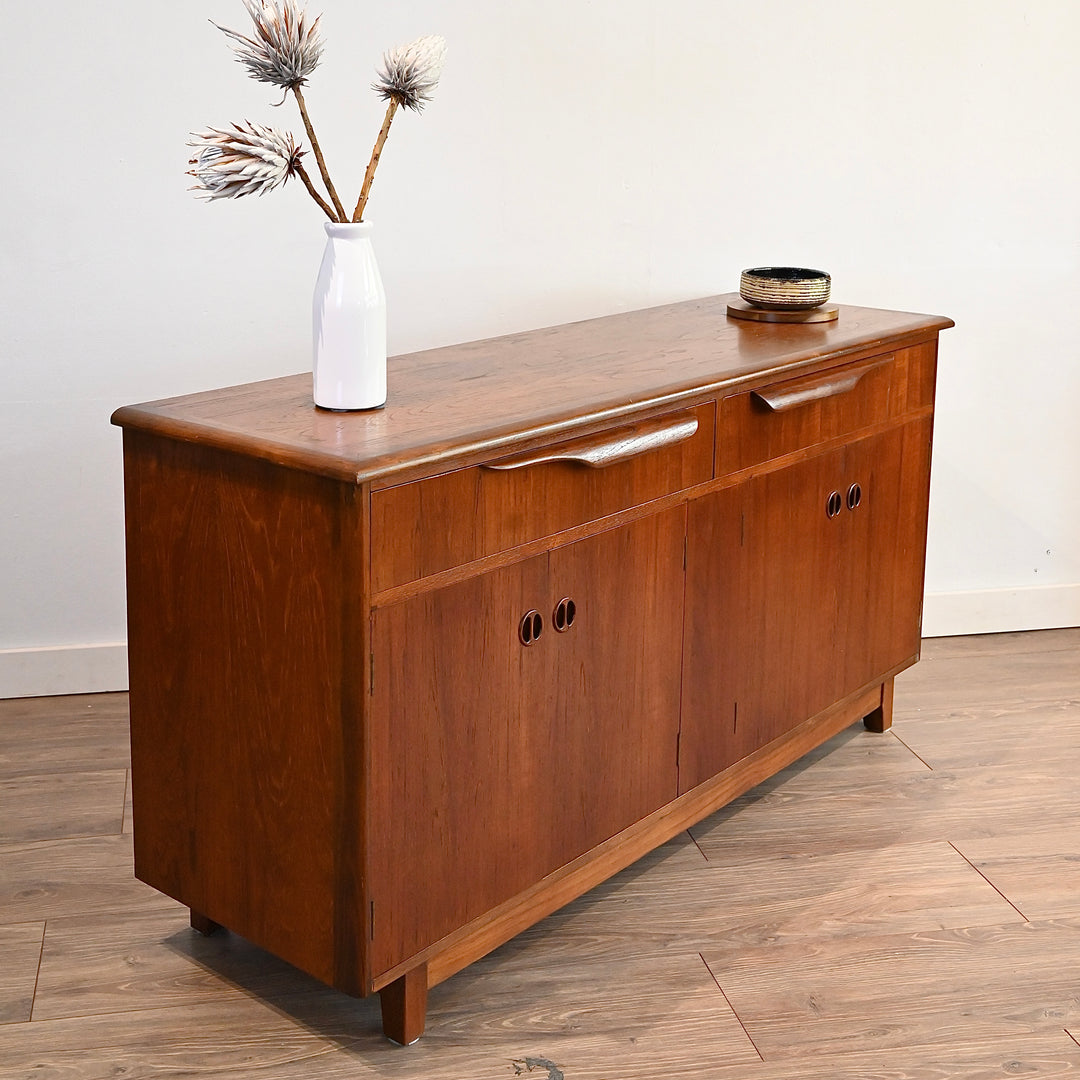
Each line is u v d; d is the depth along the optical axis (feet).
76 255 10.13
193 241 10.30
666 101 10.89
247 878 7.05
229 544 6.60
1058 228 11.85
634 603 7.70
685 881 8.54
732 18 10.84
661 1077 6.76
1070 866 8.72
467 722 6.81
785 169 11.28
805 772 9.98
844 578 9.50
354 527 6.04
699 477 7.97
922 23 11.19
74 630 10.93
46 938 7.82
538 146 10.73
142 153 10.04
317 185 10.39
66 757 9.90
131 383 10.48
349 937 6.59
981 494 12.37
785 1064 6.86
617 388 7.52
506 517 6.76
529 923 7.70
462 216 10.74
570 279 11.10
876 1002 7.36
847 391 9.04
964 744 10.41
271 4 6.45
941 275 11.78
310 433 6.47
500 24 10.41
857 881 8.54
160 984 7.45
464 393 7.41
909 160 11.48
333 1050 6.95
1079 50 11.49
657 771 8.19
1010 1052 6.97
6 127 9.78
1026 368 12.12
